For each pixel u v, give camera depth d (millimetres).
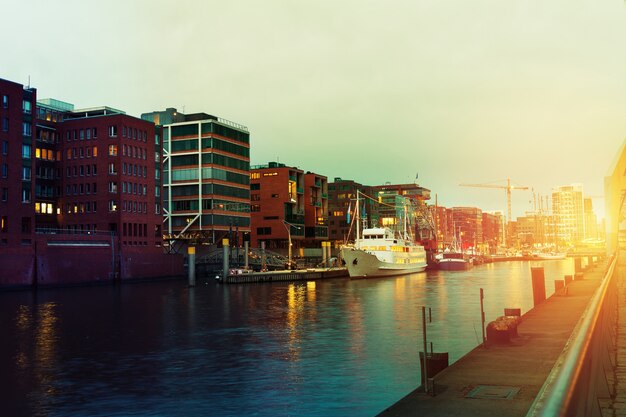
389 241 144000
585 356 5273
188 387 31469
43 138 127375
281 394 29766
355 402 28141
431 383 16766
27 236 101750
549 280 123625
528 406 15305
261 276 121812
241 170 174875
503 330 23859
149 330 52906
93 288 107000
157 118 169000
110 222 123375
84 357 40188
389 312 65875
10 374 35062
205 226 160375
